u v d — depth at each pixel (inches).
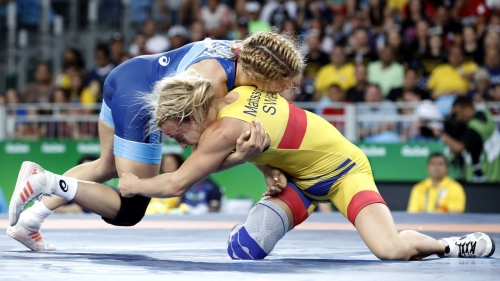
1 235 217.6
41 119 430.0
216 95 158.4
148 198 175.6
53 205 172.2
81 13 594.9
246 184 383.2
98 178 181.9
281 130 157.2
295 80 161.8
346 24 521.0
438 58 466.3
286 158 161.9
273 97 160.6
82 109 435.5
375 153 390.0
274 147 158.1
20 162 412.8
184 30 542.0
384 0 533.6
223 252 176.1
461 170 383.2
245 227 162.4
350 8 534.0
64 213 346.0
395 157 388.2
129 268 138.6
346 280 123.6
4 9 594.6
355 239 216.2
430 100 448.8
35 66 588.4
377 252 157.2
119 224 174.1
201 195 369.7
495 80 449.4
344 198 165.3
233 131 149.0
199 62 162.6
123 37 549.6
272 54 156.7
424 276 129.2
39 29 593.6
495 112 386.0
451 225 261.4
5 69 589.0
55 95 480.7
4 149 413.7
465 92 447.8
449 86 451.8
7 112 434.0
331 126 169.2
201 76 153.0
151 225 266.7
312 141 162.1
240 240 161.0
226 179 385.1
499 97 424.5
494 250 166.1
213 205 369.4
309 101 457.1
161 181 153.9
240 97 156.1
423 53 469.4
